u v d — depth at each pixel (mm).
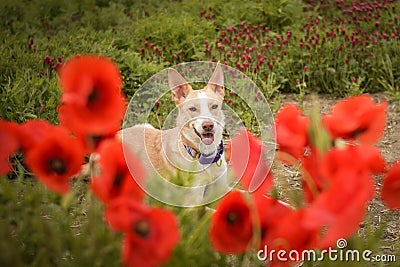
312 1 4824
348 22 4449
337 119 1401
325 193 1262
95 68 1344
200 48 3795
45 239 1459
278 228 1362
